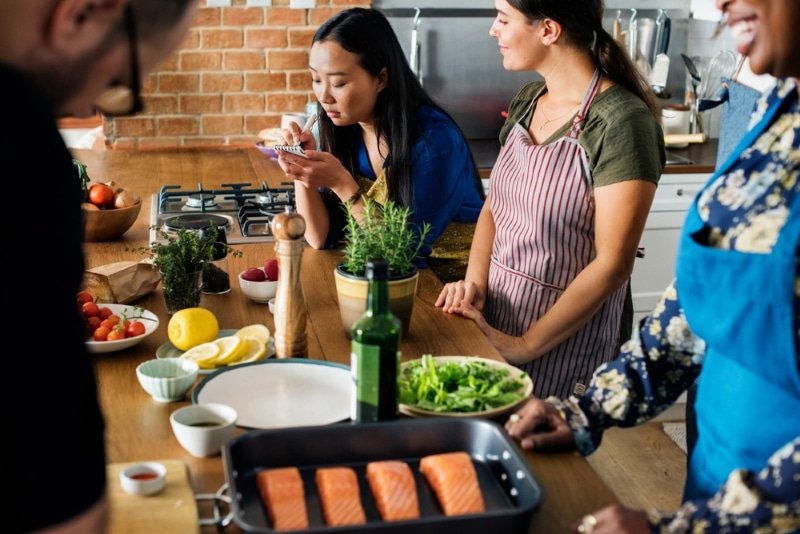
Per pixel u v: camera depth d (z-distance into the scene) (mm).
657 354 1581
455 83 4621
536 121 2543
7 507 851
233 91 4461
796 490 1152
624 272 2324
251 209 3168
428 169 2732
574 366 2477
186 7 977
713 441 1420
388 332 1507
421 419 1446
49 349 857
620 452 3730
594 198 2359
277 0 4379
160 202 3277
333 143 2859
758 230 1323
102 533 932
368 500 1344
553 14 2301
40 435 852
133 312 2133
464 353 2002
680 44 4738
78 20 891
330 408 1690
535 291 2465
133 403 1739
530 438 1557
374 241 2029
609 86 2359
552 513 1395
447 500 1314
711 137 4625
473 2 4551
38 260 847
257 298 2275
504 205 2562
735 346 1321
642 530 1196
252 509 1308
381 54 2668
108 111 1034
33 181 841
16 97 838
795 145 1329
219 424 1594
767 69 1273
